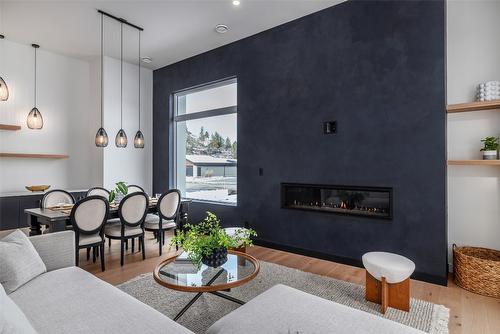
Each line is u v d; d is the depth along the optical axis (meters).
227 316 1.58
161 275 2.23
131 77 5.95
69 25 4.34
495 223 3.16
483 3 3.21
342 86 3.70
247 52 4.68
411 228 3.23
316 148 3.92
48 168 5.35
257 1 3.69
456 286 3.00
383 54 3.40
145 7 3.85
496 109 3.11
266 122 4.43
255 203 4.57
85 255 3.98
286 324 1.46
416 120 3.19
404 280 2.43
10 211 4.52
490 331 2.18
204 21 4.20
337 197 3.87
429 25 3.11
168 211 4.16
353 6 3.62
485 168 3.21
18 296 1.76
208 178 5.49
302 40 4.05
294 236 4.12
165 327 1.46
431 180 3.11
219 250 2.36
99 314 1.57
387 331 1.41
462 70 3.32
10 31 4.53
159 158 6.18
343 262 3.67
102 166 5.56
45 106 5.32
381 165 3.42
